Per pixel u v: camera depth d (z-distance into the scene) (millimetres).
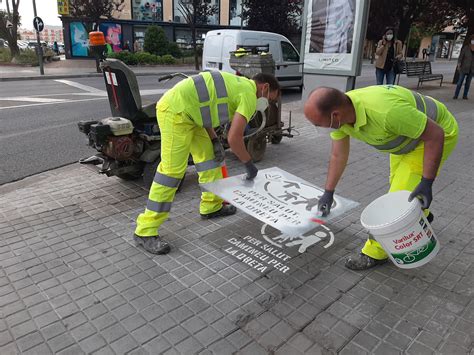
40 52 18500
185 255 3203
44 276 2914
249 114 3055
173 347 2252
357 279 2893
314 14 8273
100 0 24500
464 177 4949
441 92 12859
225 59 11539
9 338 2320
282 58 12656
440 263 3084
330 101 2334
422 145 2600
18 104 10461
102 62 4105
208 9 26891
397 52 11078
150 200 3197
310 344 2273
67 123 8281
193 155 3691
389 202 2742
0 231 3578
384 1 15469
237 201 3080
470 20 13016
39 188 4645
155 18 30469
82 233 3555
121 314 2520
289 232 2682
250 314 2521
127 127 4145
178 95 2986
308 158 5789
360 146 6469
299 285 2822
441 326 2418
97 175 5094
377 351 2227
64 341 2299
